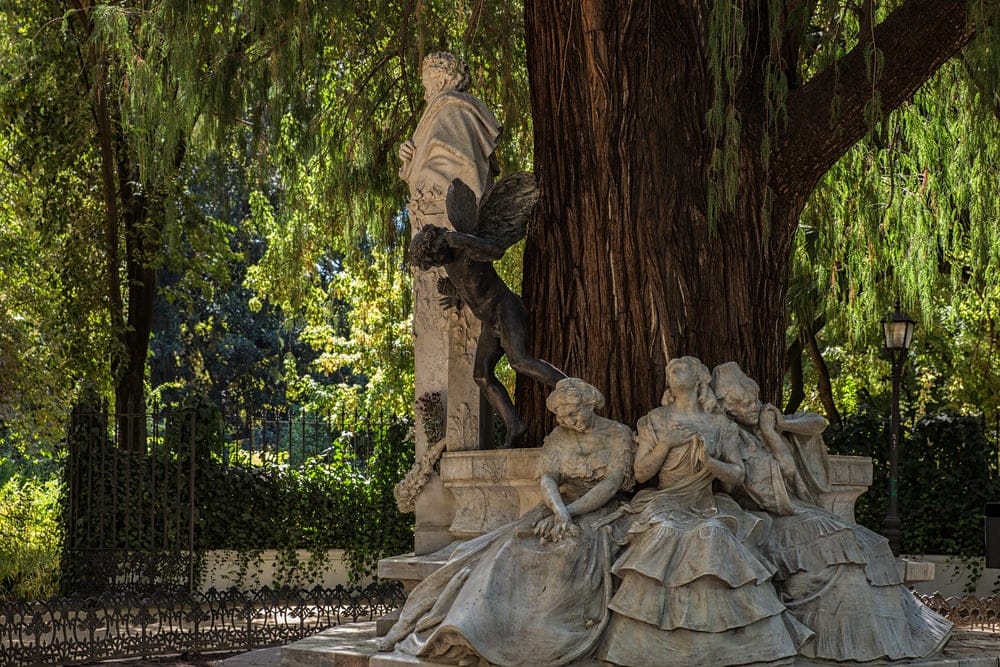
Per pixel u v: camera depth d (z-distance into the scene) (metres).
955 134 12.82
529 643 6.68
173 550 15.88
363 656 7.24
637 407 8.23
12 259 19.83
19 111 18.61
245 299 38.91
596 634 6.69
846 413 22.62
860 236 14.34
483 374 8.59
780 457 7.54
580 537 6.96
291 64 12.70
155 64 12.86
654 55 8.47
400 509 9.26
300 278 18.66
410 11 14.22
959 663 7.15
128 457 15.74
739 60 8.07
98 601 11.60
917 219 13.70
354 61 15.71
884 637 7.08
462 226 7.93
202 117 15.80
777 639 6.69
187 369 39.19
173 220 15.62
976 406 20.67
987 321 19.62
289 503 17.64
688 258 8.34
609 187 8.43
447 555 8.47
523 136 16.31
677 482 7.29
